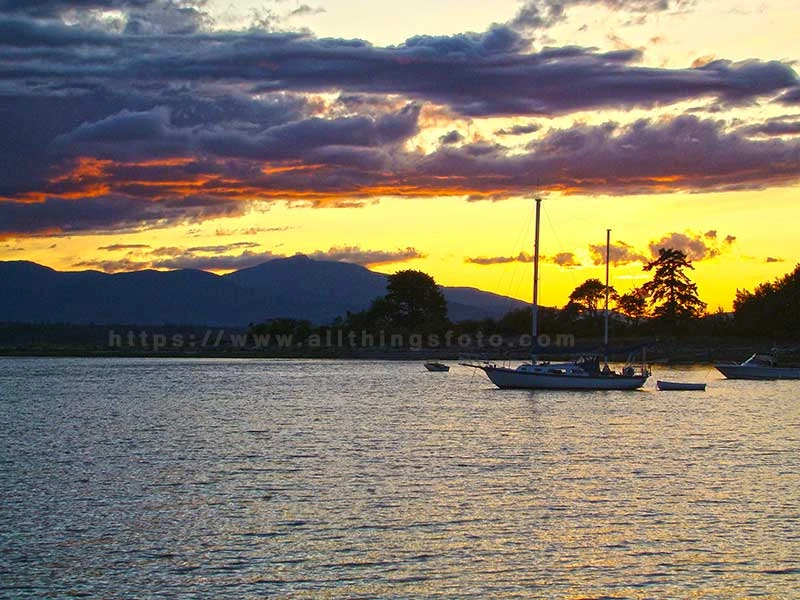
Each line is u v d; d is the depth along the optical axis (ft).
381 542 100.17
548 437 183.62
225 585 86.94
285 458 155.02
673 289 618.85
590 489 127.24
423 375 449.06
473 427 201.87
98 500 120.57
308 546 98.63
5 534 103.24
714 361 537.65
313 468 144.56
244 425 208.13
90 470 143.43
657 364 524.93
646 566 92.53
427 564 92.89
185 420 220.23
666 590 86.17
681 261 619.67
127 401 279.69
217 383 375.66
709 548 98.43
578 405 260.01
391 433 190.39
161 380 397.39
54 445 173.06
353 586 86.79
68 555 95.61
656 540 101.19
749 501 119.85
